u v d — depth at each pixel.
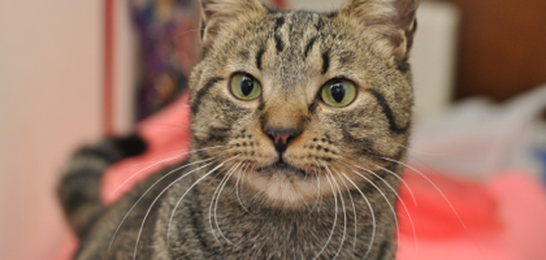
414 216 0.63
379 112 0.37
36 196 0.53
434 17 1.04
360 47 0.38
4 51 0.46
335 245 0.38
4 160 0.46
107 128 0.63
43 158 0.54
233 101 0.37
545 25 1.06
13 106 0.47
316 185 0.36
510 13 1.08
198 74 0.39
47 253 0.56
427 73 1.06
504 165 0.86
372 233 0.38
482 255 0.58
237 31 0.39
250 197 0.37
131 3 0.71
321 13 0.40
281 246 0.38
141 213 0.42
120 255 0.39
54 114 0.55
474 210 0.67
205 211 0.38
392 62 0.39
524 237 0.65
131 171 0.52
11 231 0.48
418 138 0.87
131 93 0.74
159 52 0.72
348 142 0.36
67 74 0.58
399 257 0.49
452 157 0.85
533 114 0.92
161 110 0.68
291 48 0.37
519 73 1.10
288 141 0.35
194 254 0.37
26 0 0.49
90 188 0.50
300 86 0.36
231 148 0.36
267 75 0.37
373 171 0.37
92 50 0.67
